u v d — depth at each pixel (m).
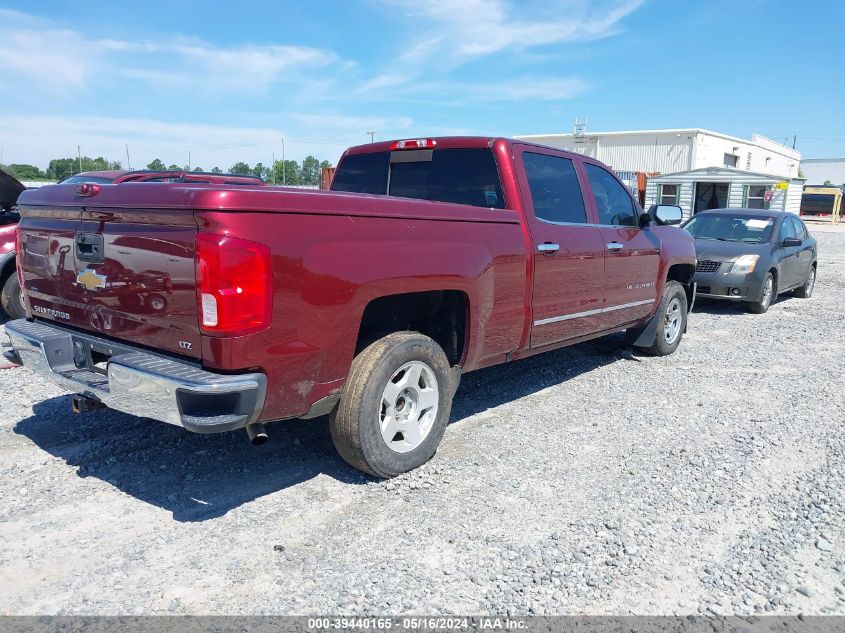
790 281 11.95
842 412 5.52
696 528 3.55
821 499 3.91
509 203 4.80
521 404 5.59
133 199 3.29
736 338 8.65
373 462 3.82
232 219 3.02
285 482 3.97
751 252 10.72
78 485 3.85
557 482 4.05
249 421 3.22
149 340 3.40
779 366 7.07
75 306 3.83
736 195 31.78
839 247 26.30
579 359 7.24
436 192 5.21
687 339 8.52
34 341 3.84
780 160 52.19
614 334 8.30
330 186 5.96
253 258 3.06
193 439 4.57
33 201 4.02
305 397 3.45
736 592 3.00
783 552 3.35
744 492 3.98
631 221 6.35
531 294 4.84
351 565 3.12
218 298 3.01
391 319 4.26
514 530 3.47
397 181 5.49
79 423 4.79
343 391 3.71
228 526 3.45
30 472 3.99
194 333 3.14
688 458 4.47
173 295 3.19
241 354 3.09
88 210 3.56
